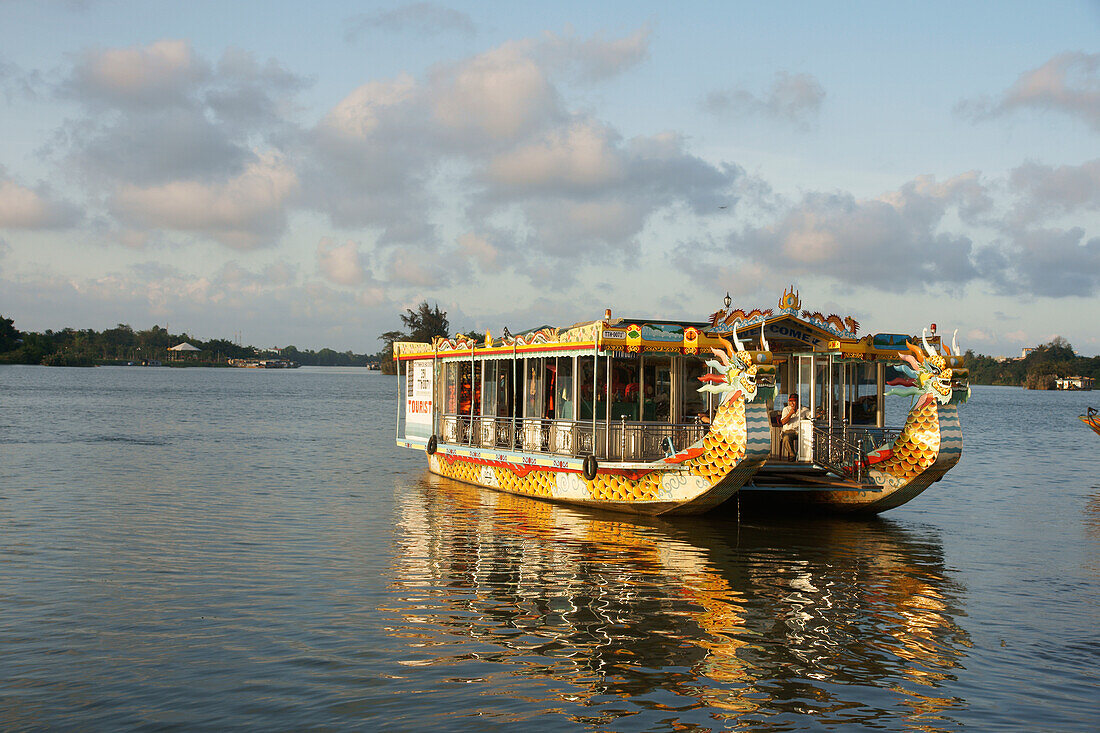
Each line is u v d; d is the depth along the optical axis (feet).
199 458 134.00
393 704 38.60
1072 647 47.44
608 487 82.48
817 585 59.57
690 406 87.51
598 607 53.16
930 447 77.10
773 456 85.30
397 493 98.27
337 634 47.44
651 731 36.58
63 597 53.78
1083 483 120.26
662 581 59.62
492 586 57.67
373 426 215.31
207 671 42.01
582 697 39.73
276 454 142.72
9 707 37.83
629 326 76.95
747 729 36.88
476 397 104.22
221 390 460.14
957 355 76.59
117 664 42.73
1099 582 61.72
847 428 84.43
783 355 85.76
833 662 44.65
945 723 37.76
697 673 42.83
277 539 71.87
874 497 82.23
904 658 45.37
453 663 43.52
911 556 69.41
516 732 36.22
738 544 72.13
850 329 85.10
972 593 58.34
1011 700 40.16
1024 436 220.43
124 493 95.91
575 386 84.02
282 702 38.60
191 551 67.00
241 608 51.93
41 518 79.66
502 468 97.40
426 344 115.03
